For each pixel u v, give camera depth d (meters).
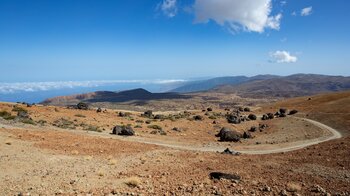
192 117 112.62
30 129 47.00
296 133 73.88
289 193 15.28
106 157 27.41
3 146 27.41
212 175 19.09
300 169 22.69
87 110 101.00
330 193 15.41
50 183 16.73
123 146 35.75
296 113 122.44
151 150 34.03
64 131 51.28
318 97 175.38
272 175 20.31
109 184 16.98
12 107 82.00
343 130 76.12
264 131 81.25
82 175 19.17
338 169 21.86
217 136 67.56
